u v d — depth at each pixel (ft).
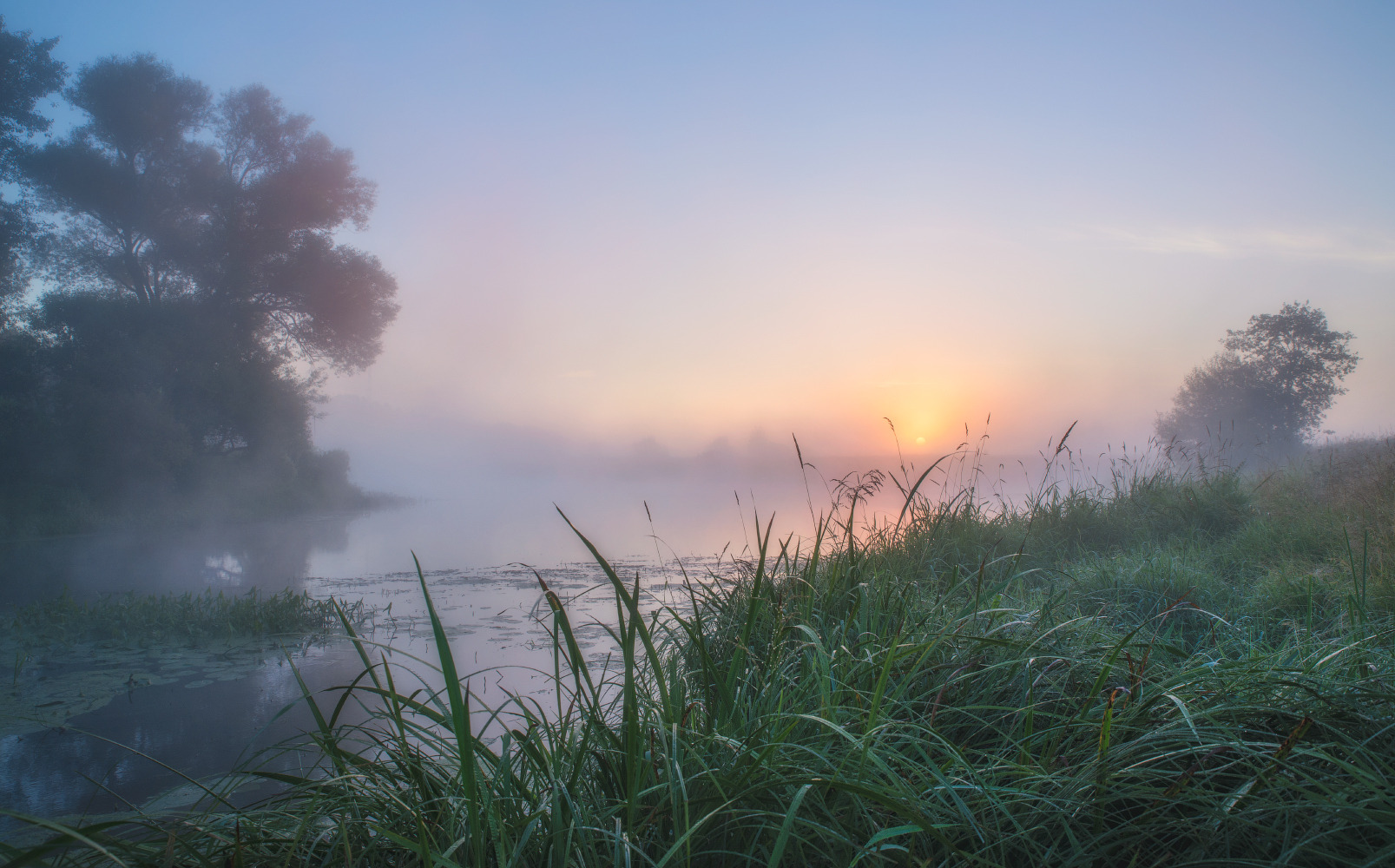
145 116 89.66
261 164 103.86
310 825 6.64
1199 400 94.27
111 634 29.63
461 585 40.83
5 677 24.09
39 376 82.69
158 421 84.28
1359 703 6.79
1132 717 6.79
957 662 8.44
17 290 86.74
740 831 6.08
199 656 26.37
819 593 11.07
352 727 7.09
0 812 4.66
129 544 67.36
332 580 43.91
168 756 17.22
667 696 7.10
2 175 85.81
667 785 6.04
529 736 6.81
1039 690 8.15
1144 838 5.98
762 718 7.29
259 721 19.58
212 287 96.22
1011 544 20.93
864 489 13.83
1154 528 24.13
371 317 106.42
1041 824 5.99
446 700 17.90
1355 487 24.09
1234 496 25.90
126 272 93.30
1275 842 5.71
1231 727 6.59
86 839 4.98
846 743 6.95
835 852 5.92
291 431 105.09
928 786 6.35
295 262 98.53
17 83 84.79
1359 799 5.60
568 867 5.49
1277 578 15.53
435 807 6.67
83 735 18.66
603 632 28.07
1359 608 10.27
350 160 104.47
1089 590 15.83
